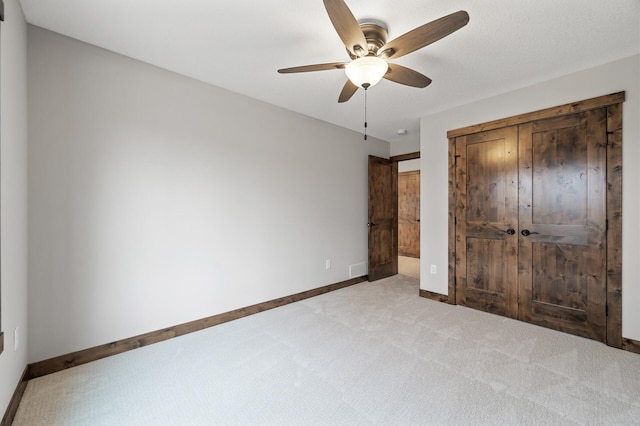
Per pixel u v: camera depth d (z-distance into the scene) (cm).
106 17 179
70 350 203
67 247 201
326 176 388
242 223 298
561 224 261
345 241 417
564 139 258
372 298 362
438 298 349
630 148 225
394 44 164
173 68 243
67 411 158
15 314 161
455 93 292
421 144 362
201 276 268
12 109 155
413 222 678
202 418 154
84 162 208
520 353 221
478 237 315
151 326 239
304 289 361
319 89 284
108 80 217
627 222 227
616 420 150
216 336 253
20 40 169
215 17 178
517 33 192
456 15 137
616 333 230
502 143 296
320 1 164
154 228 240
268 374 194
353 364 206
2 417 141
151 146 238
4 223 142
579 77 247
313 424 150
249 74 253
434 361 210
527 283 281
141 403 166
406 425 148
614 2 162
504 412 157
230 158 288
